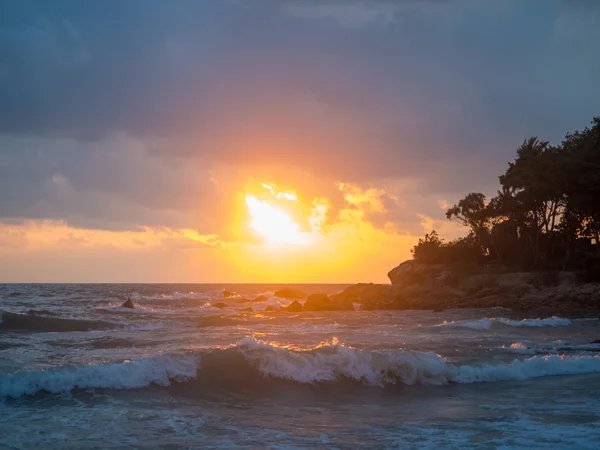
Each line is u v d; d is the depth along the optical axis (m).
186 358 17.67
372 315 48.62
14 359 20.11
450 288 67.94
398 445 11.73
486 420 13.80
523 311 53.75
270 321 39.88
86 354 21.69
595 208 68.25
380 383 18.19
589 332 33.66
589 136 72.50
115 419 13.47
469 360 21.41
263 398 16.22
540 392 17.22
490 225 76.94
